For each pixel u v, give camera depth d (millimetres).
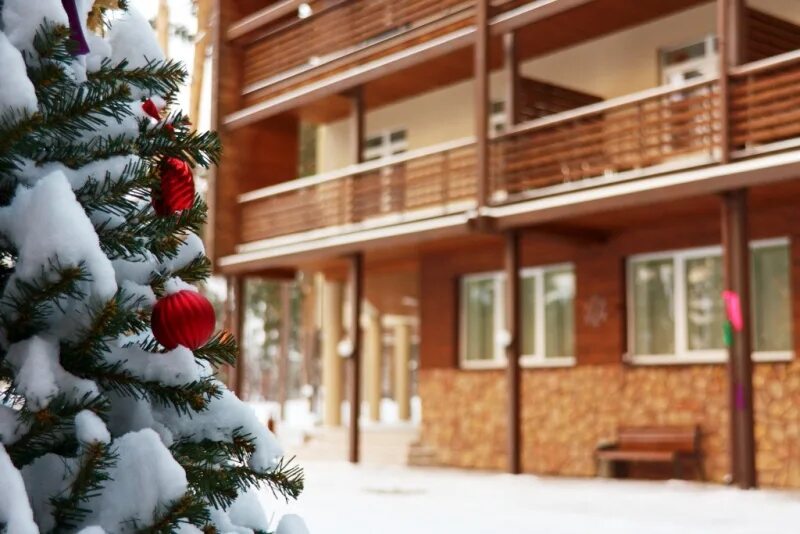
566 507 9391
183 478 2111
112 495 2127
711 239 13781
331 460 18688
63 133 2256
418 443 17844
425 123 18422
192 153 2504
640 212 13281
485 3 14031
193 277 2543
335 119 20000
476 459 16891
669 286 14398
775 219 13125
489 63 14000
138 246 2324
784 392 12820
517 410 13562
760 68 11023
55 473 2127
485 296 17219
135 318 2277
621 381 14727
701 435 13688
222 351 2598
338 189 17016
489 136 14023
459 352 17531
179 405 2346
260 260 17766
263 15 18016
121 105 2301
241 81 18922
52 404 2078
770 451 12875
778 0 13727
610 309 14922
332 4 17734
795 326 12844
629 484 12812
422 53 14992
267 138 19297
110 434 2271
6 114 2080
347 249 16000
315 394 38312
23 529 1896
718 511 9047
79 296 2094
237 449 2455
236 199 18922
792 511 9062
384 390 49312
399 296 22469
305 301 34031
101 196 2281
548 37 15406
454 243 16312
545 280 16266
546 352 16156
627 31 15250
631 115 12477
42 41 2189
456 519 8188
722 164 11227
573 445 15320
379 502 9656
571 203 12688
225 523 2539
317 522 7789
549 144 13906
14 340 2137
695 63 14484
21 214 2074
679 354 14227
